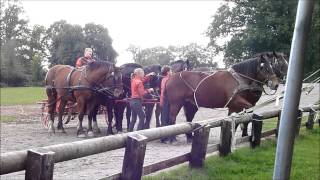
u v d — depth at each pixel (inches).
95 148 165.8
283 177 89.7
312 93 789.9
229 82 382.9
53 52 2923.2
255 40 1711.4
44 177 128.5
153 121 685.3
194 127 270.1
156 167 232.4
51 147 141.0
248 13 1813.5
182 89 419.2
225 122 317.1
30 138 464.1
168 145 419.5
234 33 1879.9
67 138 468.1
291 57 88.0
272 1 1718.8
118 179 194.5
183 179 251.9
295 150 382.3
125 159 194.2
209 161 300.7
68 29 2800.2
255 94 385.4
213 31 1911.9
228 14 1868.8
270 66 375.6
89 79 471.2
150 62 3828.7
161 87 454.9
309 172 295.3
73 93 490.9
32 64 2849.4
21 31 3312.0
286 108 88.7
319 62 1702.8
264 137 420.8
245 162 313.3
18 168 125.1
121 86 478.3
